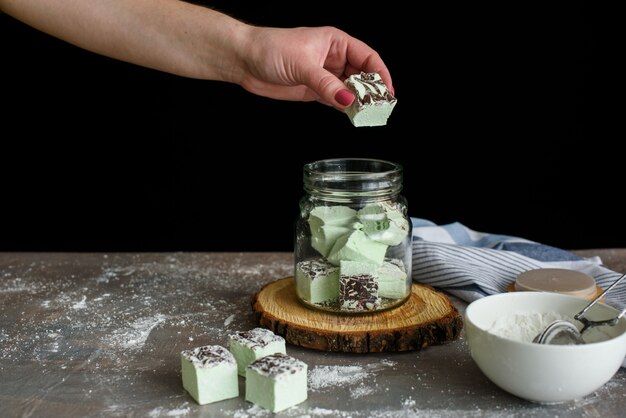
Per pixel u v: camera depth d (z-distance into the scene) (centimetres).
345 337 129
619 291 152
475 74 283
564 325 113
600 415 110
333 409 112
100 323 145
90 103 295
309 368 126
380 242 140
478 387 119
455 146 293
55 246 313
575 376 106
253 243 312
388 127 292
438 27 279
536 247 177
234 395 117
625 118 282
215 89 291
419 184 298
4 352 132
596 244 300
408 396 116
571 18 274
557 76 281
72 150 301
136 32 163
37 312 151
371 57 157
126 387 120
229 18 160
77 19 163
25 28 285
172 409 113
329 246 142
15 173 304
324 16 281
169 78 290
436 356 130
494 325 121
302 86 165
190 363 115
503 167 294
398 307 142
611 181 291
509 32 278
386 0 277
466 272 155
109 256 188
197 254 190
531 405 113
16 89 293
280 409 112
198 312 150
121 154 302
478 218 301
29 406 114
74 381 122
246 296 160
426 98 287
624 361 121
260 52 152
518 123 288
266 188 304
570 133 288
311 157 298
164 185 306
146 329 142
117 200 308
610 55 277
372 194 140
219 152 300
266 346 122
